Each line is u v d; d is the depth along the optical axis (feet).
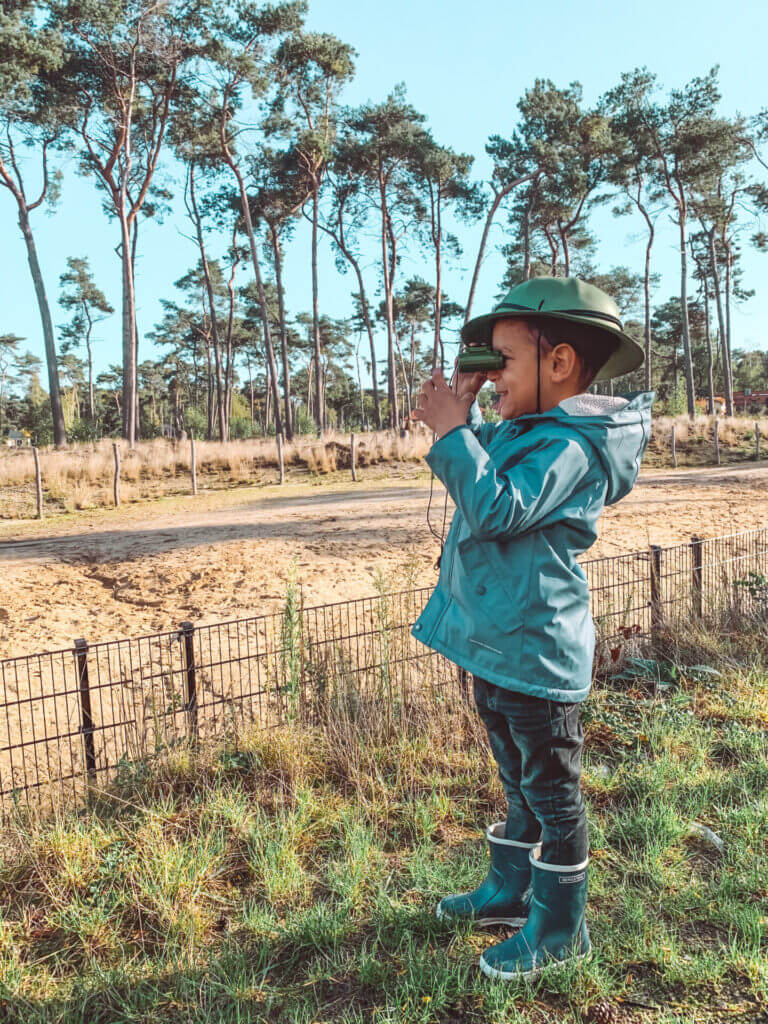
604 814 10.68
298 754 12.26
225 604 26.07
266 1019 7.09
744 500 47.85
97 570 32.58
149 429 140.36
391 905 8.50
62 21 109.19
